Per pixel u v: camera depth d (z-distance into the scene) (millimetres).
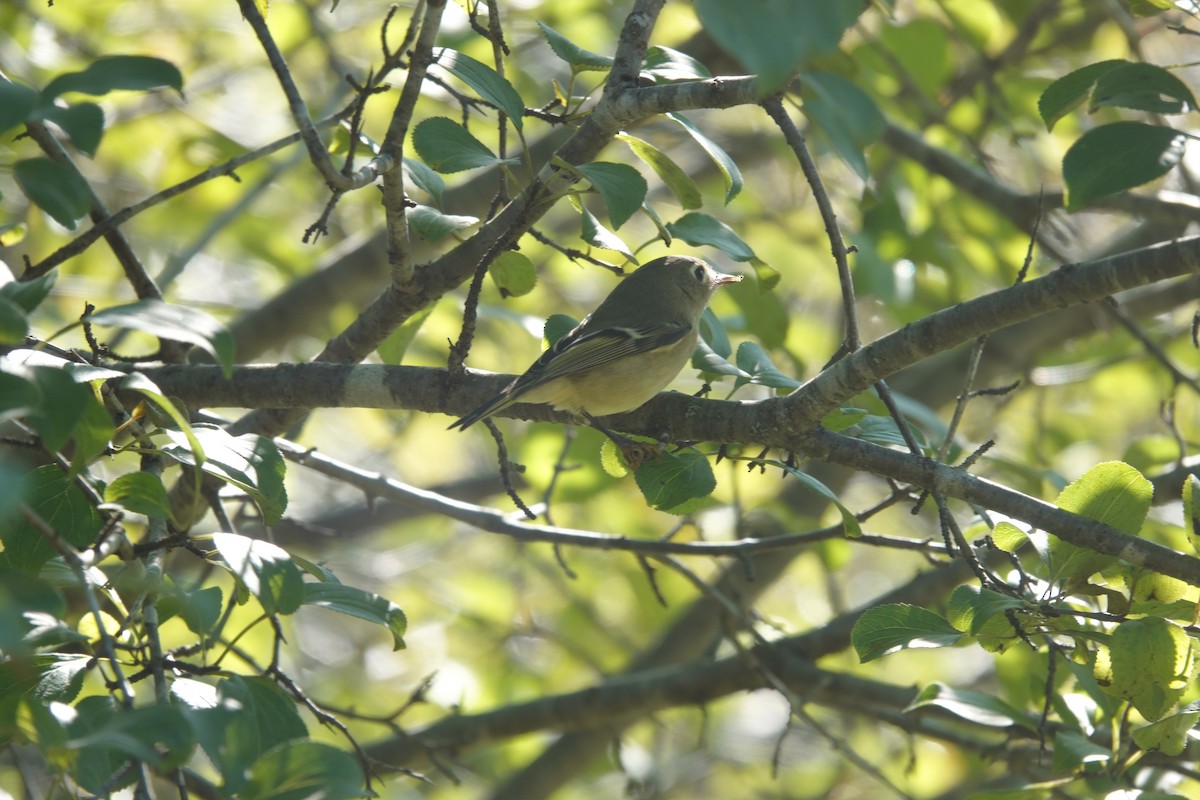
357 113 6574
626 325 9281
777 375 7848
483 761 16438
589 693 12227
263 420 9859
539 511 12609
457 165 7191
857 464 7246
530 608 17500
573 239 16766
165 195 6559
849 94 5797
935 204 14797
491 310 10594
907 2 15023
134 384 5234
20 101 4812
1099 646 6844
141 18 15188
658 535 15180
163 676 5254
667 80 8211
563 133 13523
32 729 4656
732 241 7867
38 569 6141
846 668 16281
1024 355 15422
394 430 14219
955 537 6758
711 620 14836
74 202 5453
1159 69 5809
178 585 5699
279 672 6461
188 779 7648
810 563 18531
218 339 4977
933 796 14906
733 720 19188
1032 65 15531
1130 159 5574
